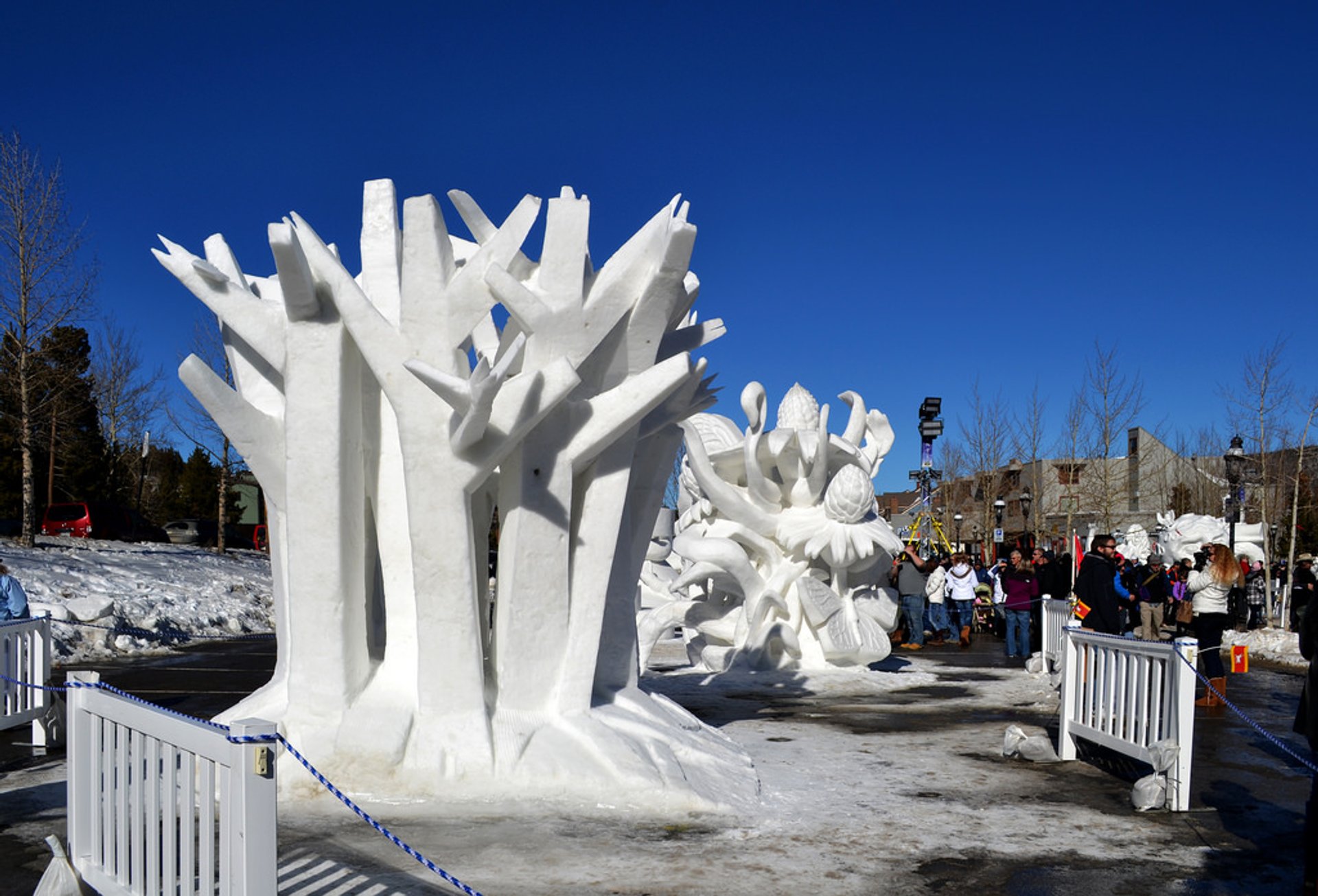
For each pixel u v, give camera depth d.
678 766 6.55
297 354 6.47
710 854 5.33
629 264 6.65
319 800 6.15
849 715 10.13
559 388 6.20
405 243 6.32
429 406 6.27
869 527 13.16
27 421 21.64
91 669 13.27
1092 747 8.34
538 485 6.61
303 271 6.20
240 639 17.44
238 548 35.59
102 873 4.52
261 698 7.08
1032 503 40.31
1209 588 11.13
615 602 7.58
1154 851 5.59
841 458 13.80
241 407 6.84
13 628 8.10
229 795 3.55
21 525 26.78
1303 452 31.41
